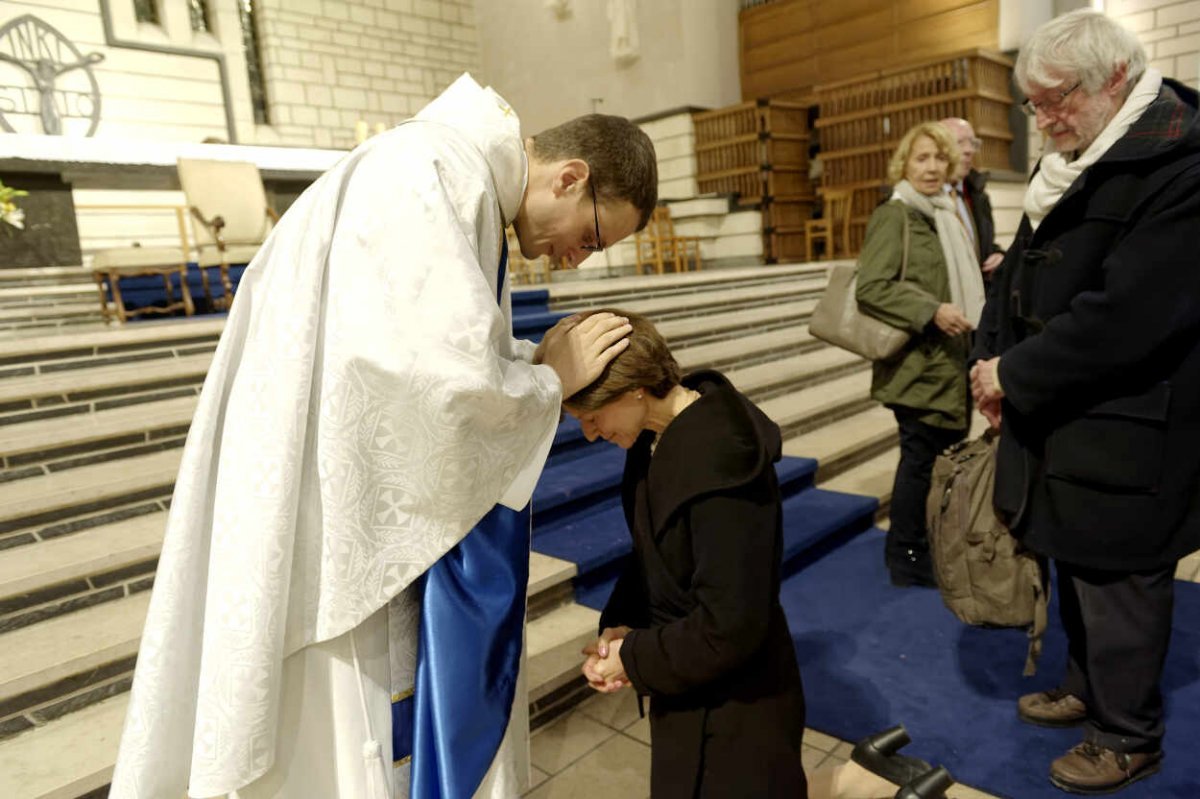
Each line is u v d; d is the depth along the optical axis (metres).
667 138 11.09
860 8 10.29
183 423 3.13
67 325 5.79
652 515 1.32
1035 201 1.94
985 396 1.95
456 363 0.99
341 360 1.03
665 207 10.16
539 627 2.66
